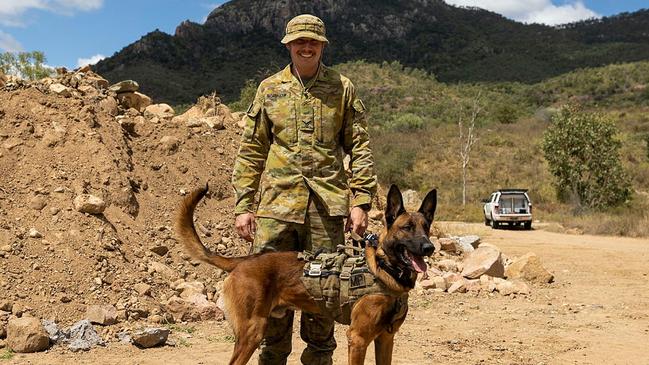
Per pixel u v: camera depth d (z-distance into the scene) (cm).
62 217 854
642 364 655
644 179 4100
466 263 1202
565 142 3475
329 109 503
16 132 965
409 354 678
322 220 503
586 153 3403
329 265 469
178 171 1090
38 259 780
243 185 516
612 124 3469
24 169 915
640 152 4766
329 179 502
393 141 5322
